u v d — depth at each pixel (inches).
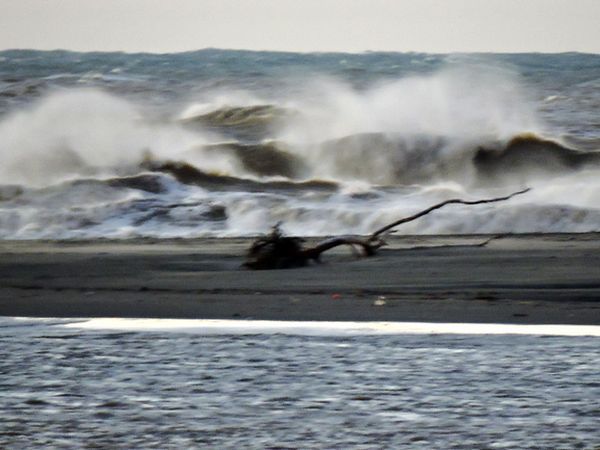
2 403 1107.9
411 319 1593.3
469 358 1309.1
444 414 1053.8
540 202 3171.8
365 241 2325.3
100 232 2945.4
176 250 2534.5
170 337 1466.5
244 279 2043.6
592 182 3540.8
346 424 1020.5
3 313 1691.7
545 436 976.3
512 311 1659.7
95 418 1050.7
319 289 1905.8
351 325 1549.0
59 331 1523.1
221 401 1110.4
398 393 1137.4
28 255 2472.9
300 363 1288.1
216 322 1589.6
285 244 2214.6
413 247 2453.2
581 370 1238.9
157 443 965.8
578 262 2186.3
